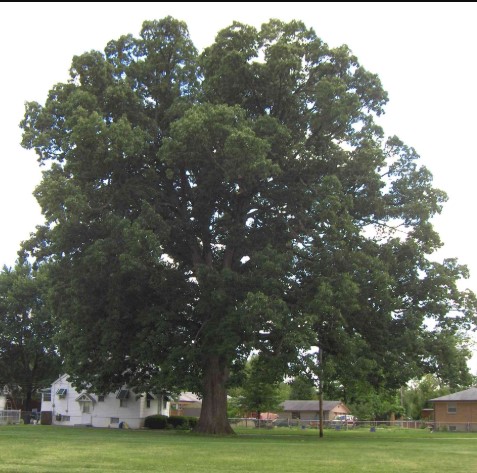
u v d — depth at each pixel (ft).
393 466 51.62
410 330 101.55
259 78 102.53
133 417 179.93
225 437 95.61
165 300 104.42
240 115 95.55
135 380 123.34
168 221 104.78
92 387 130.00
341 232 98.94
